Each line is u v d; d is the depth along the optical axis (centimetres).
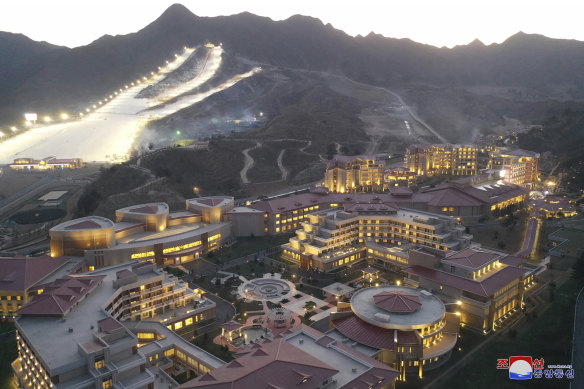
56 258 17862
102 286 14025
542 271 18500
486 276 14925
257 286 17638
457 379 11825
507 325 14538
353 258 19938
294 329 12569
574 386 11494
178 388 9362
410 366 11988
